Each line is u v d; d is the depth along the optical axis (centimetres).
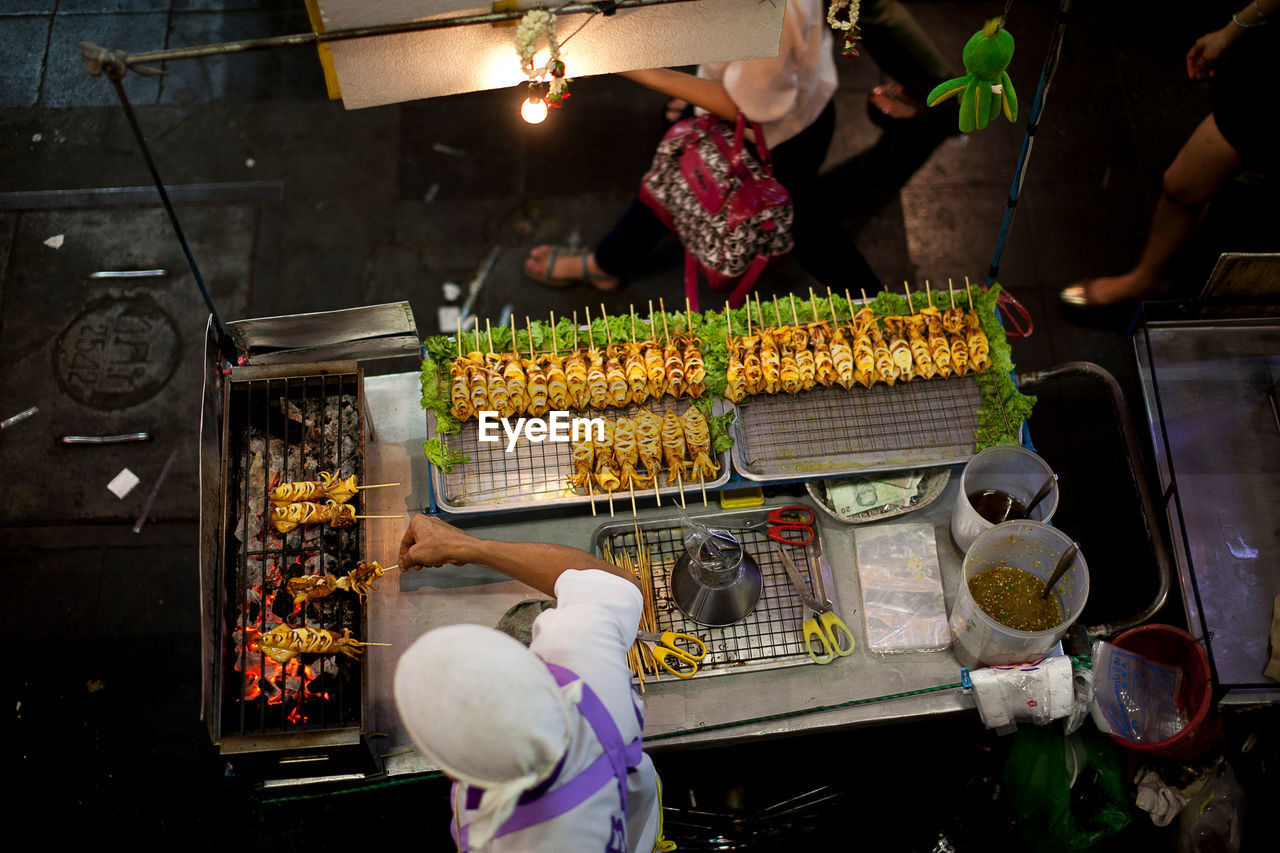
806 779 408
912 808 400
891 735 414
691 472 321
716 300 530
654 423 321
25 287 528
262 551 303
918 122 542
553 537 324
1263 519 347
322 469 317
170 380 508
